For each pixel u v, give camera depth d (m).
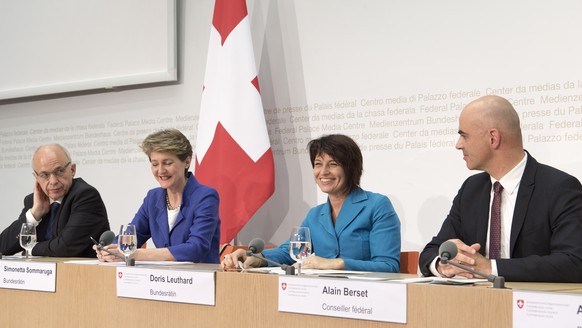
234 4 4.34
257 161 4.18
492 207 2.57
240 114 4.23
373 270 2.73
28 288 2.71
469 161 2.60
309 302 2.00
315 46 4.33
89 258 3.20
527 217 2.44
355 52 4.19
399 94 4.03
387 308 1.85
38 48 5.40
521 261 2.11
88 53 5.16
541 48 3.62
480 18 3.80
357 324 1.91
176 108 4.83
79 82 5.14
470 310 1.71
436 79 3.92
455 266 1.97
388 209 2.96
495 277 1.78
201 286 2.25
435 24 3.93
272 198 4.45
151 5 4.86
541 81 3.62
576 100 3.52
